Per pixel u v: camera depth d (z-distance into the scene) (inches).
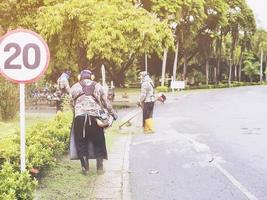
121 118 855.1
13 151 311.0
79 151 354.3
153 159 436.1
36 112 949.2
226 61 3828.7
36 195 290.5
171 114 930.7
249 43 3526.1
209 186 331.6
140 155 458.0
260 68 4355.3
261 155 446.9
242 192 314.3
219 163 411.8
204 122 764.0
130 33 1113.4
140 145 524.7
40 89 1289.4
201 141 545.0
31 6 1115.3
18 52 272.8
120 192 308.8
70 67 1107.3
